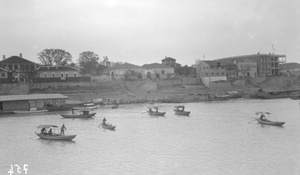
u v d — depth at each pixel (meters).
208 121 87.69
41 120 94.38
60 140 65.81
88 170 46.19
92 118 97.38
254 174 43.44
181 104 139.88
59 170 46.50
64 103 128.75
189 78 183.75
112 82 164.25
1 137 69.94
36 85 148.12
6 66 161.50
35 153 55.84
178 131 73.56
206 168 46.03
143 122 87.88
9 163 50.41
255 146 57.75
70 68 167.62
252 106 125.50
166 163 48.62
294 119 88.75
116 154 54.19
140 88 167.62
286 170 44.75
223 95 164.50
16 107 115.62
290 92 184.38
